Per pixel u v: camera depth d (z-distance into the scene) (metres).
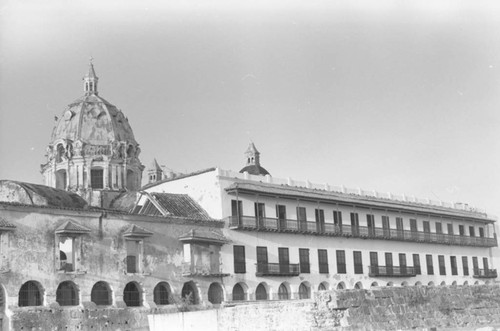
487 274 91.69
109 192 75.25
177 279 54.91
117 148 78.81
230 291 58.94
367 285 73.25
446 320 46.72
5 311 44.88
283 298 64.81
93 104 82.00
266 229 62.81
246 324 42.22
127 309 50.22
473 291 49.81
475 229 93.00
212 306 56.22
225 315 43.47
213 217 61.03
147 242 53.19
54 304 46.88
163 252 54.25
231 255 59.88
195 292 56.41
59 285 48.50
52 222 48.00
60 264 48.34
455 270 86.81
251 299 60.72
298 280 65.88
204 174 62.66
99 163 77.75
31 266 46.31
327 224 70.00
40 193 58.50
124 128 82.31
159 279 53.50
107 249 50.50
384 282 75.75
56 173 78.69
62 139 78.25
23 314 44.91
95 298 50.00
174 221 55.62
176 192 64.94
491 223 94.44
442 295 47.41
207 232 57.75
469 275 88.88
